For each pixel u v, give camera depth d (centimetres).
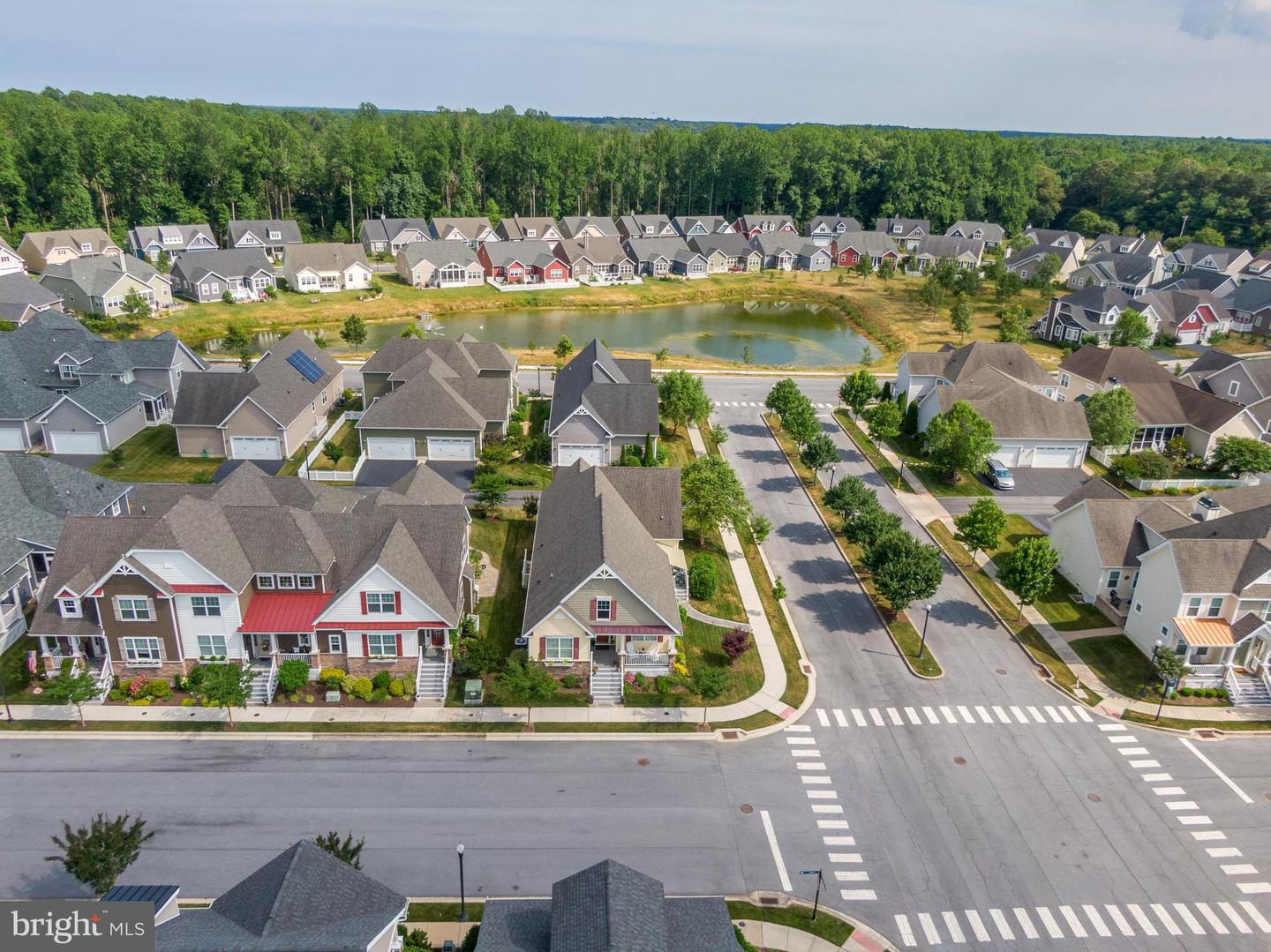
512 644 4884
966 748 4328
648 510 5650
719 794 3947
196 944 2367
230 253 12900
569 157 18962
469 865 3484
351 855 3120
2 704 4262
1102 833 3819
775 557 6138
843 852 3647
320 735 4203
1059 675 4934
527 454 7369
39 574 5153
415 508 4900
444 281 14350
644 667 4697
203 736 4156
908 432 8588
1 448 7225
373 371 8219
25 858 3400
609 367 8175
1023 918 3378
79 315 11519
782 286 15875
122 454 7144
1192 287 13950
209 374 7294
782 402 8288
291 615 4503
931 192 19675
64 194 14650
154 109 17538
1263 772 4253
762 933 3247
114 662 4456
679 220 18500
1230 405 8069
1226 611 4881
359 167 16850
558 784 3959
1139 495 7331
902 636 5244
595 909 2572
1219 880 3597
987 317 13888
